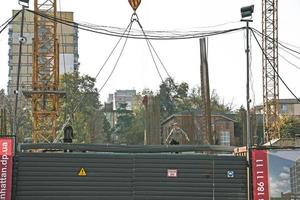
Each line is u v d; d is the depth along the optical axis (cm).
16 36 16500
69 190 2681
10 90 15975
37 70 7200
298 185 2717
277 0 11581
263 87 11456
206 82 4834
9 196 2595
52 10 7325
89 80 13150
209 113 4891
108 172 2717
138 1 3600
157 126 5691
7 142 2636
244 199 2756
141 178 2731
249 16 2995
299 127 11819
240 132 13888
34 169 2672
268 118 11569
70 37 17812
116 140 16688
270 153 2748
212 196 2747
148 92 13825
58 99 7300
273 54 10656
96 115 13000
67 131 3441
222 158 2780
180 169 2752
